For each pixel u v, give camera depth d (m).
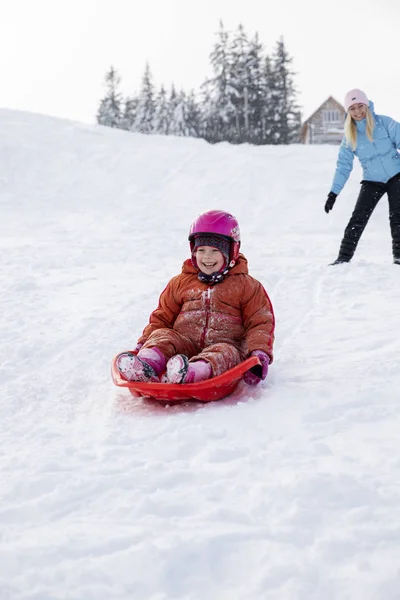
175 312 3.81
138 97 50.81
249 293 3.65
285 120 45.94
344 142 7.02
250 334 3.55
